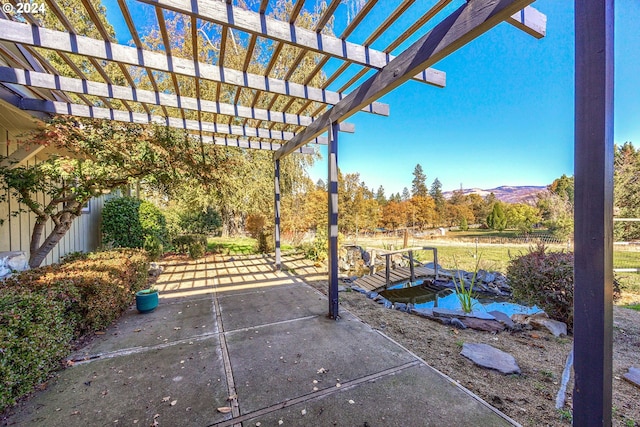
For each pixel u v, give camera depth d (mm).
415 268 6309
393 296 4988
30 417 1662
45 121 3699
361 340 2695
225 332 2889
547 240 11352
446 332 2963
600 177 1059
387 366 2223
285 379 2051
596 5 1069
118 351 2475
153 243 6598
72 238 5445
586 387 1112
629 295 4641
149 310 3492
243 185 8789
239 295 4227
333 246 3279
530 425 1574
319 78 6211
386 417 1658
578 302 1135
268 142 5797
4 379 1613
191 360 2322
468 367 2219
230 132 4570
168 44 2377
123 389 1935
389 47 2350
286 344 2611
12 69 2748
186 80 7109
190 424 1611
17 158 3828
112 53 2324
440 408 1729
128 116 4031
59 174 3557
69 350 2371
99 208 6703
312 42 2166
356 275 6453
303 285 4832
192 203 8930
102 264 3434
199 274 5691
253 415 1685
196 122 4379
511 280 3781
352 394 1875
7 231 3893
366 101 2689
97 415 1683
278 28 2061
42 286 2406
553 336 2893
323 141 5230
